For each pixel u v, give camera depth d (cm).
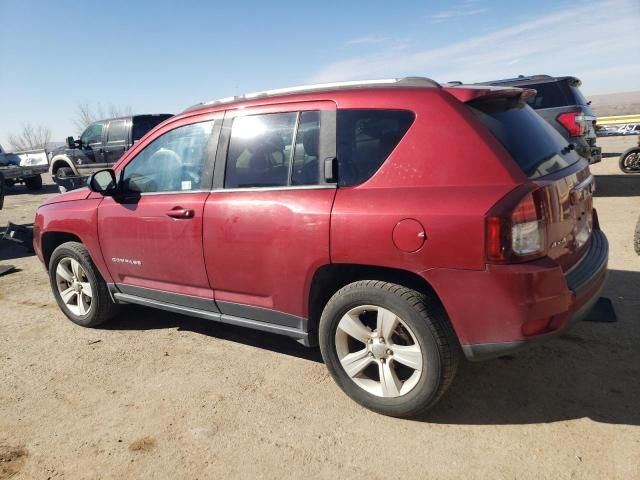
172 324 456
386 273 289
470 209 246
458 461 252
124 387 347
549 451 254
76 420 311
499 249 239
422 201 259
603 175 1144
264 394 326
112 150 1318
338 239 281
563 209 267
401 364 295
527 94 305
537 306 243
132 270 401
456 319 257
